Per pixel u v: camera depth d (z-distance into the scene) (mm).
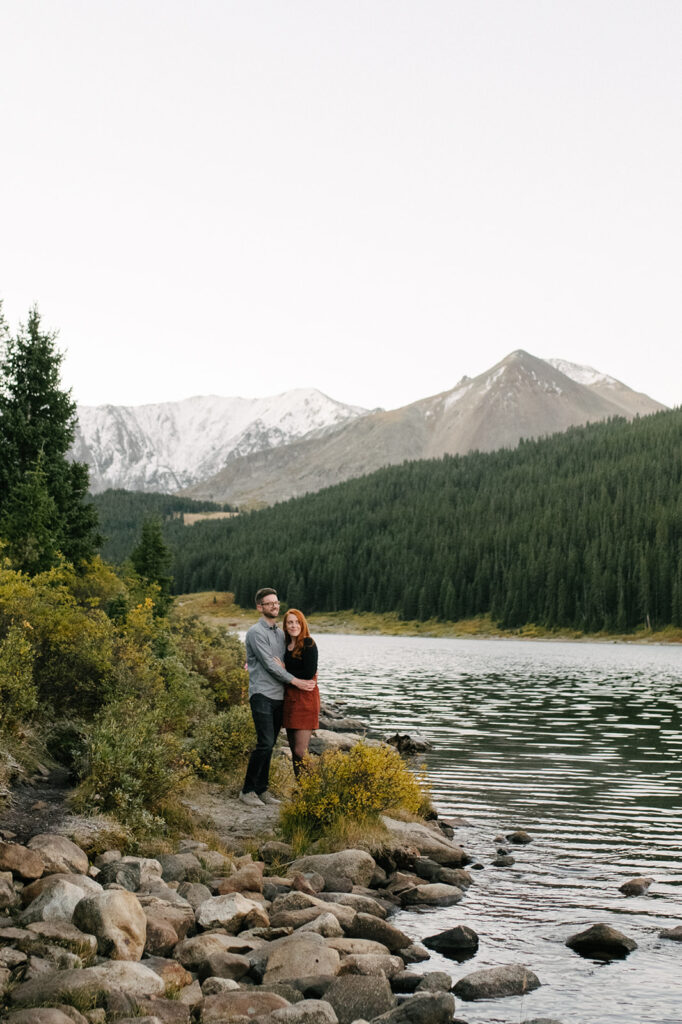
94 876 8867
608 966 8180
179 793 12703
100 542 36938
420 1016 6660
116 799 11039
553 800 16297
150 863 9500
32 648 14523
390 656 81688
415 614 166000
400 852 11508
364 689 42656
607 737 25062
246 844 11641
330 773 12594
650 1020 6953
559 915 9773
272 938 8391
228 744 15242
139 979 6570
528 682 48375
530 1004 7270
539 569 148375
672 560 137750
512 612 146875
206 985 7117
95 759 11383
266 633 13562
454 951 8625
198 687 18953
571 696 39344
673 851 12633
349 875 10523
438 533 196125
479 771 19312
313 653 13633
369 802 12469
